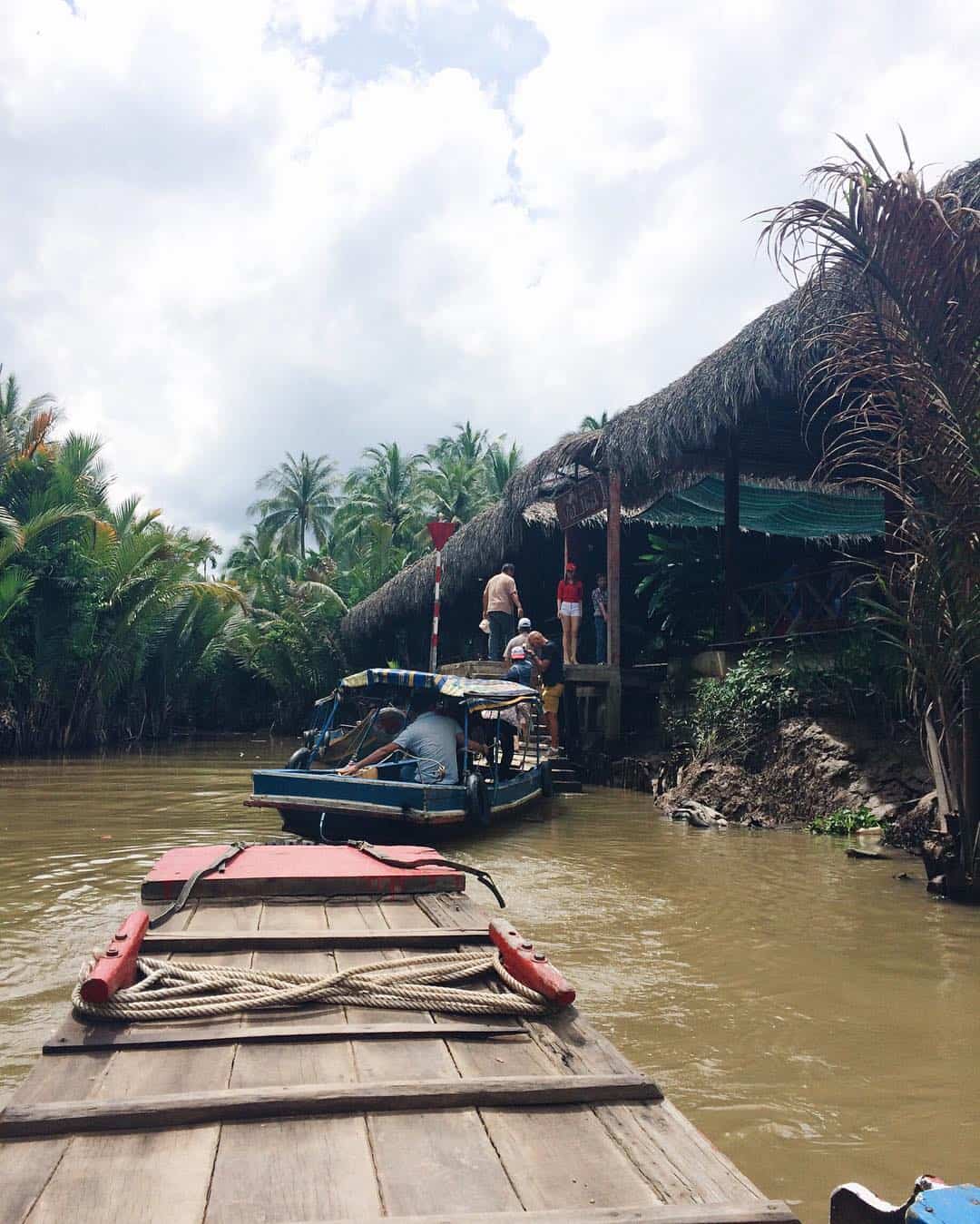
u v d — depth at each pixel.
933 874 6.42
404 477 45.00
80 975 2.98
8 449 23.94
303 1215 1.80
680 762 12.30
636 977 4.60
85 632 23.84
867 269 6.14
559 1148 2.08
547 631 24.05
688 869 7.31
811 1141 3.00
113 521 27.27
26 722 23.88
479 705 9.80
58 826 9.59
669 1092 3.34
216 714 39.03
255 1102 2.19
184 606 30.44
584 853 8.09
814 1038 3.84
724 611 14.97
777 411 12.77
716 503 17.89
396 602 25.58
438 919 4.00
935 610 6.35
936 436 6.18
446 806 8.38
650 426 12.13
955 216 5.99
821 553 20.30
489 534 19.19
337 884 4.44
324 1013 2.94
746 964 4.83
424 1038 2.74
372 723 11.21
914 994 4.38
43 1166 1.96
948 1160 2.89
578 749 16.00
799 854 8.05
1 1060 3.45
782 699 10.70
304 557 48.81
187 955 3.52
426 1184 1.92
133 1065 2.51
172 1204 1.83
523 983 3.07
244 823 9.81
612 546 15.04
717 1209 1.80
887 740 9.76
